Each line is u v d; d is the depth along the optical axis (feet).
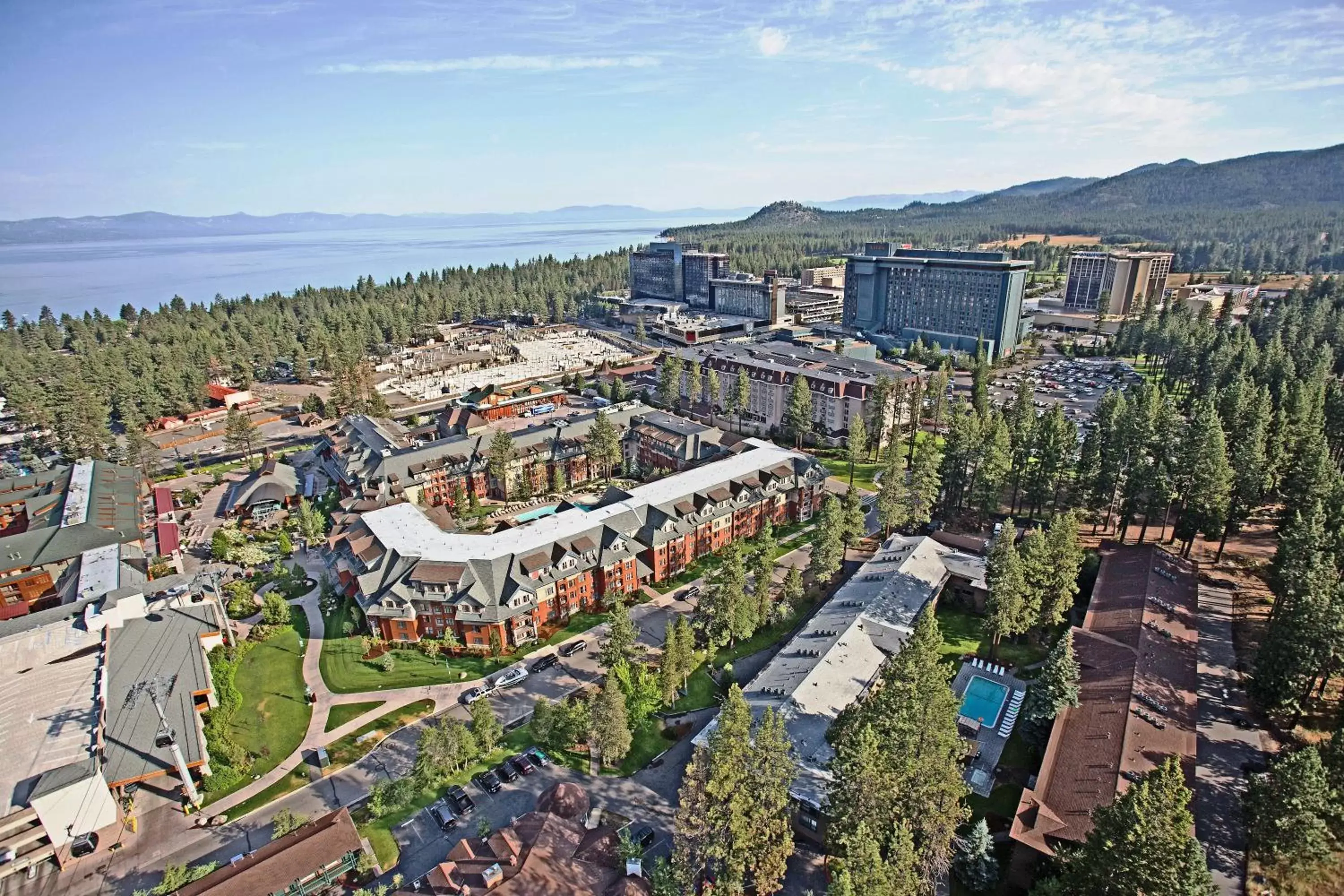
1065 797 240.12
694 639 355.56
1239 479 395.14
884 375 633.20
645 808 265.13
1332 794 209.36
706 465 497.46
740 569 339.57
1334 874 215.31
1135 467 401.49
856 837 185.88
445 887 221.87
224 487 600.80
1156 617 328.08
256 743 301.63
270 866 223.71
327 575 427.33
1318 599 262.88
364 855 239.91
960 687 316.19
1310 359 653.71
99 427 647.15
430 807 268.21
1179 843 168.96
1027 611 329.93
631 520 414.82
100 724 286.46
